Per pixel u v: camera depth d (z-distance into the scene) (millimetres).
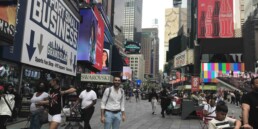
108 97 7664
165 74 151500
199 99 20828
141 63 194375
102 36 52844
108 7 97188
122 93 7816
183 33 164750
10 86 13617
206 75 96500
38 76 20766
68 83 30766
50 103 7312
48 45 21797
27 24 17656
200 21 114438
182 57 133125
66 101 13570
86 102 10500
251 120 5047
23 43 17109
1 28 12242
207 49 103375
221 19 113188
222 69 97125
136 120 17453
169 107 21703
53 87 7582
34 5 18719
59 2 24453
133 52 190500
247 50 98438
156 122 16750
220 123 5270
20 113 14820
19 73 17531
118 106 7691
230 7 113500
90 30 38438
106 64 66750
